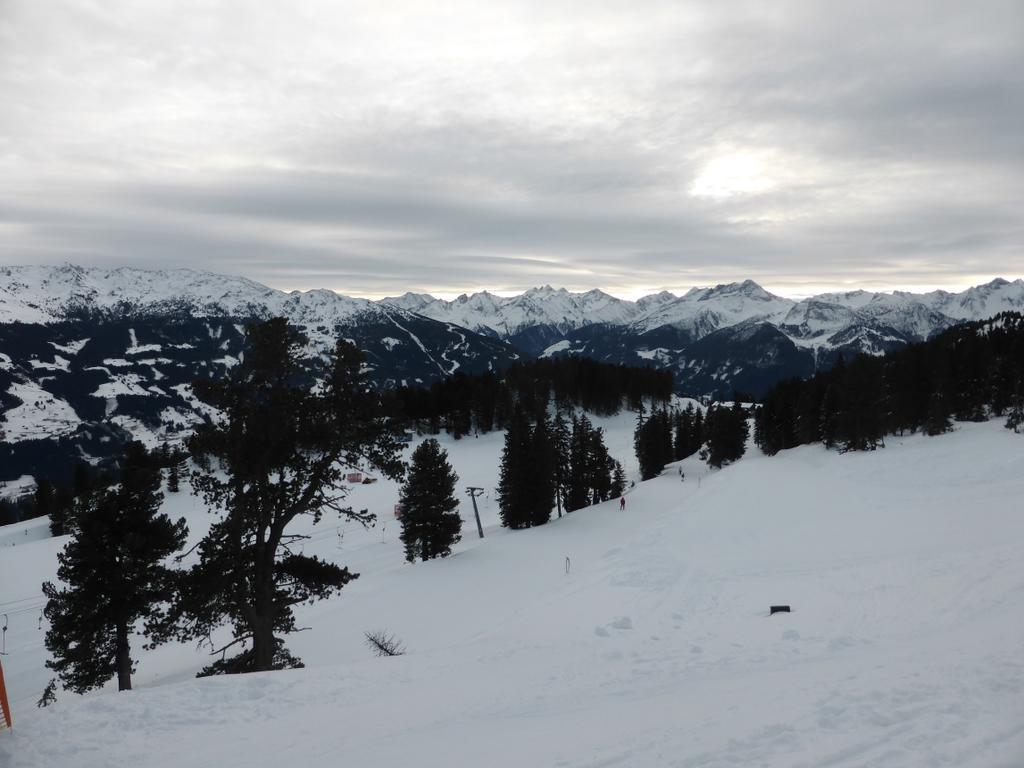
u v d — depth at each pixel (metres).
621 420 149.88
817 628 18.25
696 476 85.81
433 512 48.84
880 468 60.25
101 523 24.59
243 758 9.23
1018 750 6.96
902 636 15.58
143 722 10.68
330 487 19.58
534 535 53.09
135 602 24.64
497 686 13.13
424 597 35.72
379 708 11.60
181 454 19.11
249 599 19.16
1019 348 80.62
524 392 144.38
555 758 8.11
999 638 12.94
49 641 24.48
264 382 18.89
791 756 7.32
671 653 15.96
